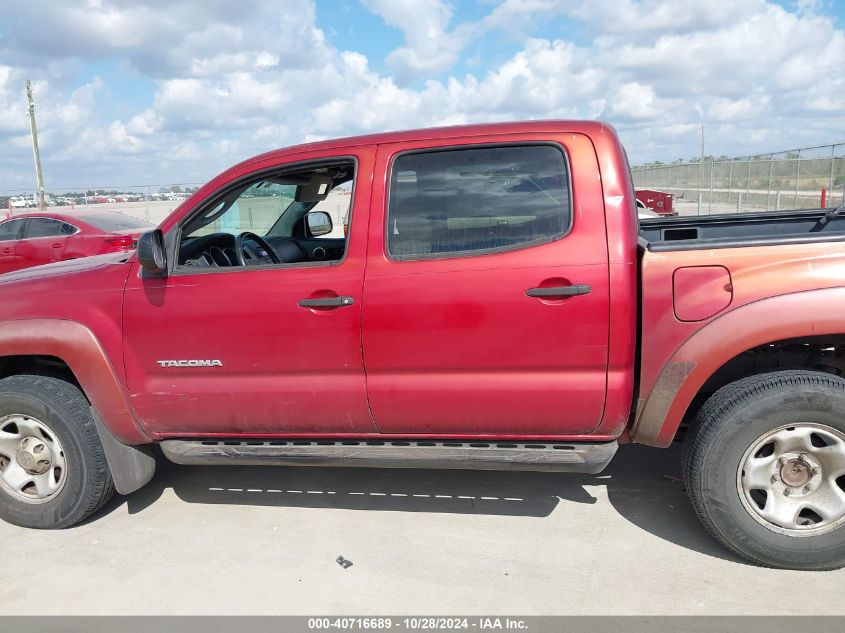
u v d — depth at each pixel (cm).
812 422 266
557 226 275
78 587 289
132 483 340
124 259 335
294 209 414
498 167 284
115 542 328
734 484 274
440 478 387
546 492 364
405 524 336
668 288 268
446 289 278
